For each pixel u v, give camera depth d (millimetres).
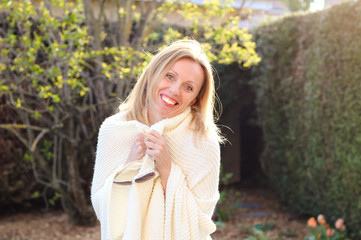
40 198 6457
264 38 6594
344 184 4887
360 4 4547
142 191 1811
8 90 4234
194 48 1899
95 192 1935
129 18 4863
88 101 5836
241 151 8594
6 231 5391
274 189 6949
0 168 5891
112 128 1979
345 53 4742
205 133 1923
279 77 6293
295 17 6012
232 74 7582
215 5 4453
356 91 4621
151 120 1984
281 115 6426
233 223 5855
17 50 4246
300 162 5953
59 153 5500
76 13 4262
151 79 1899
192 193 1840
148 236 1792
